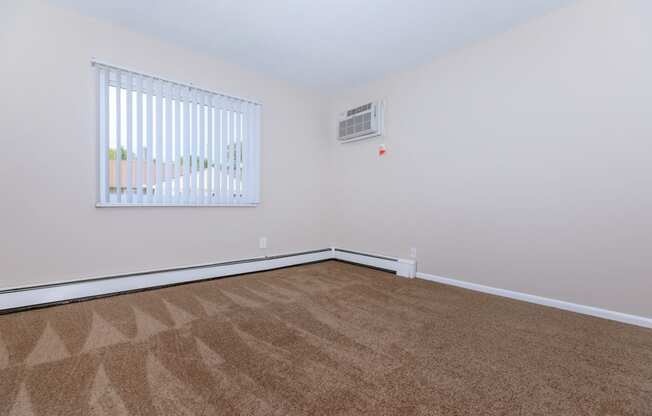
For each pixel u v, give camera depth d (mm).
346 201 4145
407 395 1264
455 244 3000
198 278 3043
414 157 3354
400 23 2535
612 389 1331
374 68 3400
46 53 2260
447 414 1152
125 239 2627
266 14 2420
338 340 1773
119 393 1241
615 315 2107
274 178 3699
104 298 2469
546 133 2406
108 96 2508
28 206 2217
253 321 2041
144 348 1632
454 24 2553
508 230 2629
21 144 2184
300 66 3367
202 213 3090
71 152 2367
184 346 1663
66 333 1802
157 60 2760
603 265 2158
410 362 1534
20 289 2174
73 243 2391
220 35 2732
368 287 2920
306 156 4039
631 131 2039
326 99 4270
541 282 2447
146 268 2744
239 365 1477
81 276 2428
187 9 2357
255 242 3531
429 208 3217
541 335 1871
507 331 1927
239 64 3312
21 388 1263
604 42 2135
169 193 2838
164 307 2283
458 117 2965
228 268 3264
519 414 1163
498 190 2688
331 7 2340
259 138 3521
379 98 3713
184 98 2924
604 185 2146
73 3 2285
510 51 2607
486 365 1516
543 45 2416
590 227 2209
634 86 2023
